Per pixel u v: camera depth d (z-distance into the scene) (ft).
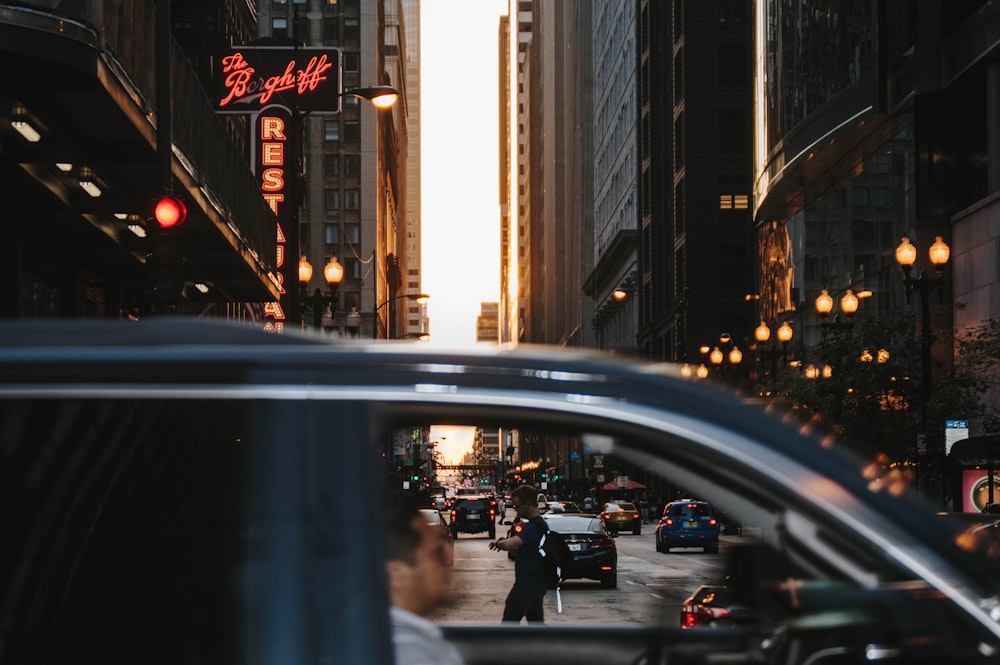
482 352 8.58
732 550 9.43
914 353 124.98
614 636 11.67
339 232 442.09
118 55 64.23
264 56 166.50
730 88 296.10
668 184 327.06
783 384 149.59
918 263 157.17
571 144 585.63
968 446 107.86
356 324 138.51
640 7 363.76
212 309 162.50
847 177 193.06
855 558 7.88
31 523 7.87
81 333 8.50
